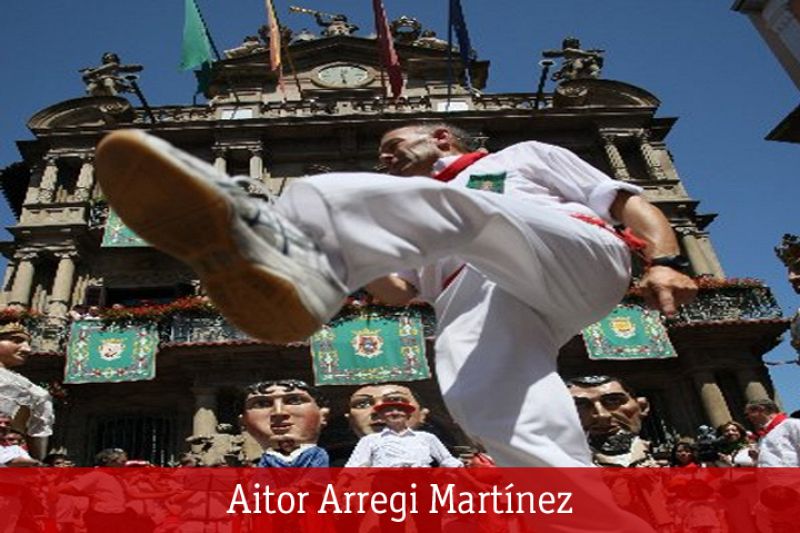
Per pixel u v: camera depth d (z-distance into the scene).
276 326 1.31
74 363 17.86
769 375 19.66
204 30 23.95
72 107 24.61
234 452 17.02
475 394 1.71
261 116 25.00
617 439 5.30
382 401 5.39
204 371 18.41
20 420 5.04
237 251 1.20
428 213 1.47
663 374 19.69
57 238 21.25
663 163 24.66
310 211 1.40
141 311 18.66
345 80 27.53
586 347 18.61
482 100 26.31
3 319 5.19
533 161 2.07
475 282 1.89
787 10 12.10
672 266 1.73
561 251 1.65
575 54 27.64
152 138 1.12
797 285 5.05
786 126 11.30
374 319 17.94
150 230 1.20
